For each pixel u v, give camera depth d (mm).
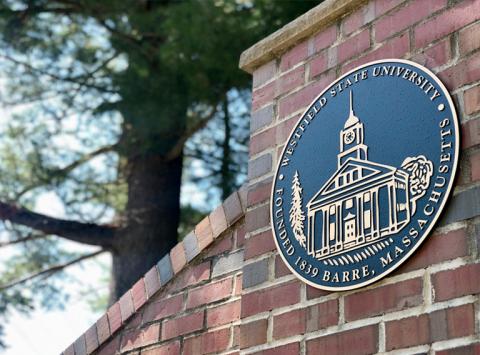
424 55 2076
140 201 8344
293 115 2449
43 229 7980
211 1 7391
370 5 2316
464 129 1890
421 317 1808
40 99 8492
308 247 2178
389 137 2070
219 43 7168
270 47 2637
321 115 2328
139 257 8047
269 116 2553
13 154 8477
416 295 1839
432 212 1876
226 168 9078
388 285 1918
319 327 2053
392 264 1919
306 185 2271
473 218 1789
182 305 2812
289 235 2260
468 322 1710
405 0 2201
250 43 7250
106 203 8438
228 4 7484
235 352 2500
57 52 8312
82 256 8336
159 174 8500
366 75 2223
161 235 8227
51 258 8742
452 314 1746
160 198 8391
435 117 1964
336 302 2037
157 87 7672
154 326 2900
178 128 8180
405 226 1927
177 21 7191
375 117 2135
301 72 2492
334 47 2395
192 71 7453
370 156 2104
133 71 7836
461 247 1786
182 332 2754
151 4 8109
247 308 2305
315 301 2100
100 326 3150
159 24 7812
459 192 1843
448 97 1950
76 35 8555
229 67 7375
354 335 1949
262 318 2240
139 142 8180
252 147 2570
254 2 7480
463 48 1976
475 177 1821
